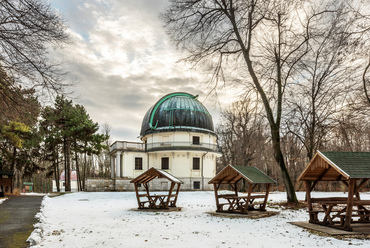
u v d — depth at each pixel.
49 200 22.19
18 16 8.61
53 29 9.18
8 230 9.24
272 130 18.92
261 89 19.14
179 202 22.05
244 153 43.28
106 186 39.12
